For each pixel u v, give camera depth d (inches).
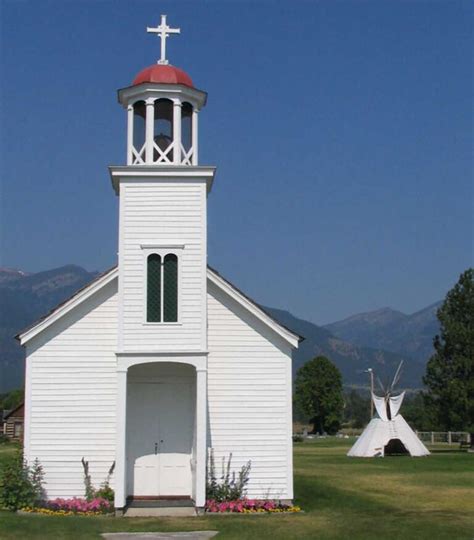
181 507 893.8
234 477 936.3
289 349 966.4
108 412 941.2
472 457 1908.2
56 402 936.9
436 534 748.6
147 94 925.8
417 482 1300.4
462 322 2223.2
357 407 5634.8
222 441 944.3
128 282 887.1
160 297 887.1
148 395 971.9
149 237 898.1
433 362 2219.5
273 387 957.8
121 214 900.6
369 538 725.9
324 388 4010.8
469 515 893.8
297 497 1037.8
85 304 954.7
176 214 903.7
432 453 2116.1
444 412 2175.2
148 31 973.2
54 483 922.1
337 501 1019.9
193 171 908.6
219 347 960.3
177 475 960.9
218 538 723.4
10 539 701.9
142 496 951.0
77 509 880.3
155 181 908.6
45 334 947.3
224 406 951.6
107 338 950.4
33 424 930.1
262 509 898.7
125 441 874.1
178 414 971.3
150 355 872.3
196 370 875.4
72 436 933.2
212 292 968.9
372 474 1444.4
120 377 867.4
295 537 729.6
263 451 945.5
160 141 945.5
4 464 941.8
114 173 901.8
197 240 900.6
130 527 777.6
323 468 1582.2
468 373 2167.8
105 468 932.6
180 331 880.3
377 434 2000.5
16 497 885.8
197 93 937.5
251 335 965.8
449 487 1224.2
